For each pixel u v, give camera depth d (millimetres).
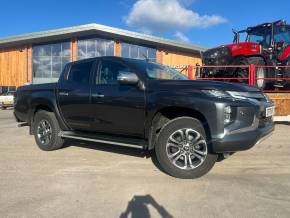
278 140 8883
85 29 34094
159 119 6000
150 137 6000
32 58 36031
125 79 6070
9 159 7148
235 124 5367
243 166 6426
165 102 5727
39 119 7996
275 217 4164
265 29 13148
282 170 6164
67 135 7434
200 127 5586
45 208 4512
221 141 5293
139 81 6164
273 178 5691
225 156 5895
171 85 5848
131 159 6988
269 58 12539
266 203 4602
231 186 5297
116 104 6391
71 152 7695
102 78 6848
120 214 4312
